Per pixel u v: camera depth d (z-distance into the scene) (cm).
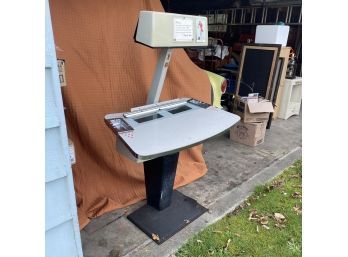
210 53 513
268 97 349
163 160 176
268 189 234
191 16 145
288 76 406
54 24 177
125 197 212
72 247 127
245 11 624
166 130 145
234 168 269
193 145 135
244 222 194
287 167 273
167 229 182
